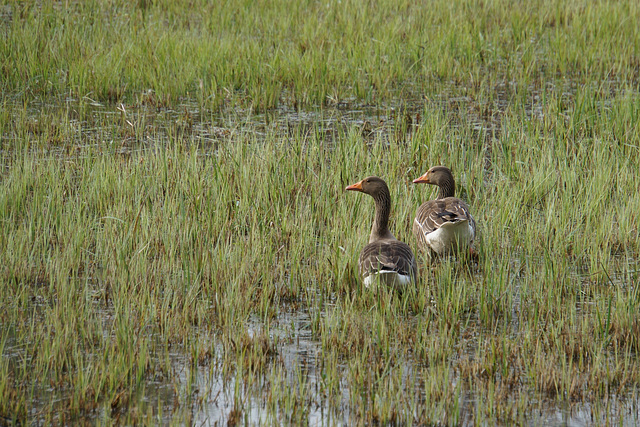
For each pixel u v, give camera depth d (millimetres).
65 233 12633
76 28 25047
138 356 9234
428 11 28453
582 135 18016
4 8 27734
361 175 15586
